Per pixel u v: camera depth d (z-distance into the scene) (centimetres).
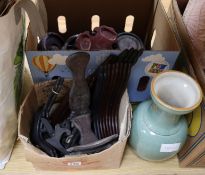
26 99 62
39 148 62
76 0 76
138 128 61
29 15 57
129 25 85
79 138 64
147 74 68
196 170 69
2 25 48
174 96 59
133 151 70
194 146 62
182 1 79
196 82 57
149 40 84
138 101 77
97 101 67
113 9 79
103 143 61
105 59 62
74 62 56
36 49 66
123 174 67
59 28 83
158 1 74
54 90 64
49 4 76
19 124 58
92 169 66
